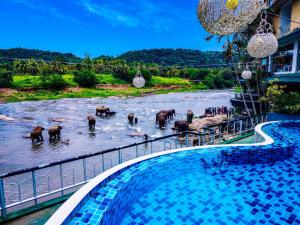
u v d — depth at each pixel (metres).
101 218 2.94
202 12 4.26
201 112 30.84
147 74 69.56
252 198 4.46
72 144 15.41
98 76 69.88
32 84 54.88
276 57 16.84
